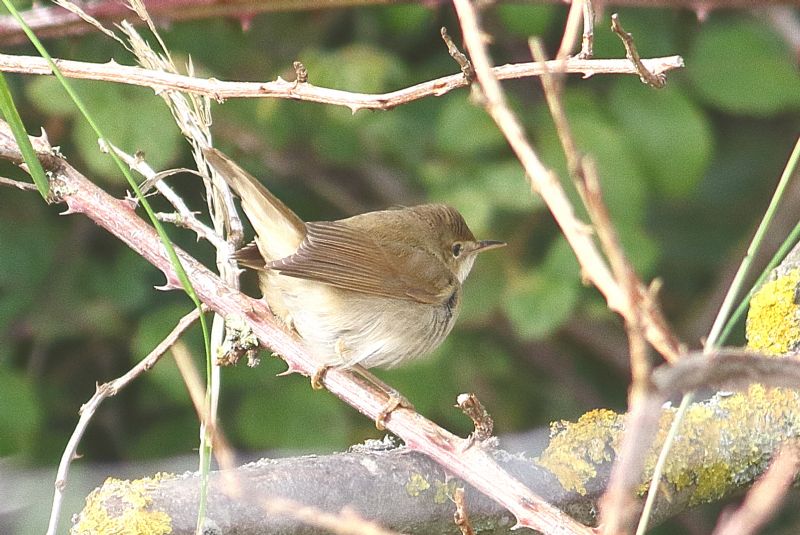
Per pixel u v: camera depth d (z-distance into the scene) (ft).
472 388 38.75
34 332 37.45
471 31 13.15
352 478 19.02
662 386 10.91
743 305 14.46
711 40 36.22
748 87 35.76
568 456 20.04
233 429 37.45
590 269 11.82
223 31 38.52
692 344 40.96
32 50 36.94
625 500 10.98
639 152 34.37
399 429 19.24
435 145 36.09
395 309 27.43
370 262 27.22
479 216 32.94
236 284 22.27
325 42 42.01
